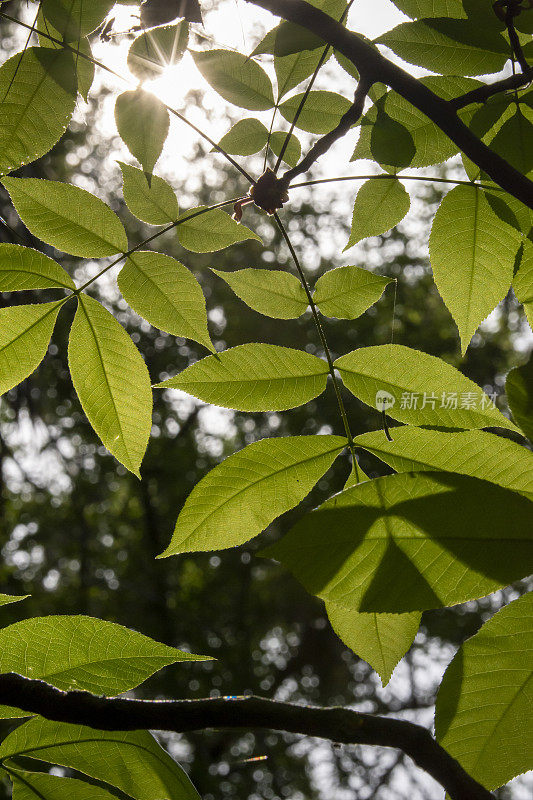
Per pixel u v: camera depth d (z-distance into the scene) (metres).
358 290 1.02
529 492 0.90
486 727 0.84
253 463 0.94
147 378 1.02
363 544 0.83
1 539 6.50
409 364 0.97
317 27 0.96
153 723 0.87
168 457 7.11
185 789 0.90
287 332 6.05
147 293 1.03
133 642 0.90
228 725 0.85
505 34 1.00
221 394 1.00
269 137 1.05
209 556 7.01
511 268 1.00
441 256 1.01
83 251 1.03
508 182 0.95
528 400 0.83
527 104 0.98
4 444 4.51
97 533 7.32
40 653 0.90
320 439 0.95
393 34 0.99
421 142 1.00
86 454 6.61
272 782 6.31
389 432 0.94
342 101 1.04
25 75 1.01
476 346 5.92
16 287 1.02
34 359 1.03
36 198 1.03
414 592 0.82
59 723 0.90
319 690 6.91
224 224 1.03
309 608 7.12
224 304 6.25
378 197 1.03
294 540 0.83
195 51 1.02
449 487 0.83
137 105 0.99
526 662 0.84
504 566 0.82
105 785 0.91
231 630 7.05
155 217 1.04
